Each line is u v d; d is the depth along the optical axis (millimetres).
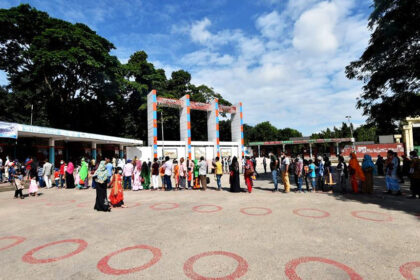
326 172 10219
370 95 12953
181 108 27531
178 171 12453
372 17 10844
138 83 33312
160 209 7336
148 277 3146
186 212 6809
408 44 10281
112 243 4465
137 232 5066
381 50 11070
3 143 17844
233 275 3137
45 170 13883
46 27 24672
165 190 11992
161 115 34000
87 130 32906
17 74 26984
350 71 13219
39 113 27188
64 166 14312
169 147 25516
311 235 4586
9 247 4418
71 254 4004
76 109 30250
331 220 5598
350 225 5172
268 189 11422
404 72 11047
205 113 41625
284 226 5195
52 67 24375
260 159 37750
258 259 3596
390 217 5773
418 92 11469
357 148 34469
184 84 41438
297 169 10422
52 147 18922
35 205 8578
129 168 12344
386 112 12531
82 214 6945
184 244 4285
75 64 24141
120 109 35844
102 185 7336
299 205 7398
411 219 5559
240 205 7613
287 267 3324
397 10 9859
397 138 40125
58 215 6910
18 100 27078
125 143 28719
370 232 4695
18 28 23422
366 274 3094
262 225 5305
